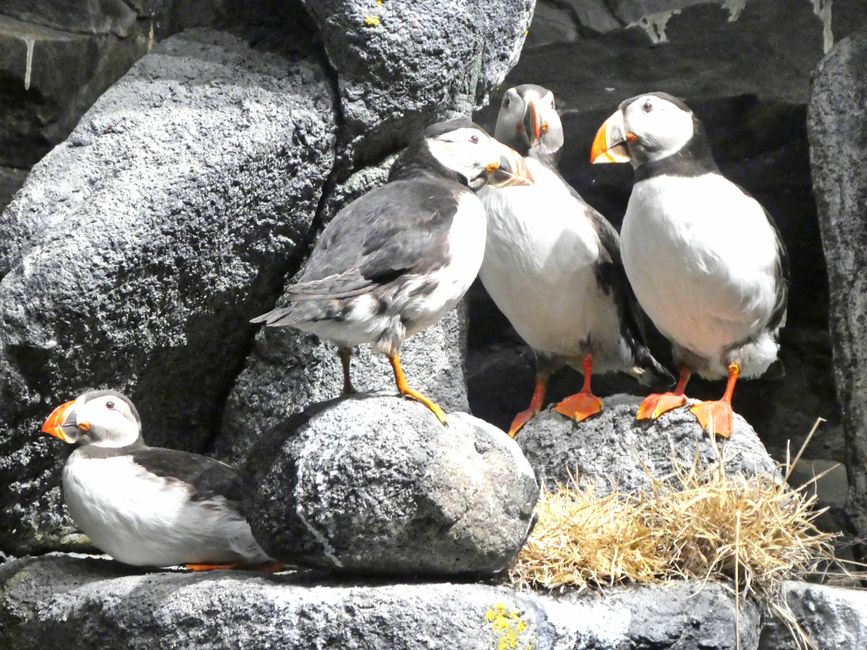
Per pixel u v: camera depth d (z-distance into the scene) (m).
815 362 9.88
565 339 7.99
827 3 9.60
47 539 7.41
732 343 7.43
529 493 5.93
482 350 10.30
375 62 7.68
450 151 6.39
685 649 6.03
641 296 7.46
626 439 7.22
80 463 6.44
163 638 5.79
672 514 6.50
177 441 7.99
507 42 8.56
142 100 7.69
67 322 6.90
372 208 5.93
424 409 5.81
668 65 9.84
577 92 9.96
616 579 6.27
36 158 10.30
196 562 6.48
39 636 6.41
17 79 10.06
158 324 7.39
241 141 7.46
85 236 6.94
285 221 7.77
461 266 5.94
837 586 7.77
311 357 7.82
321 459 5.65
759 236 7.14
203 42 8.07
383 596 5.41
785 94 9.57
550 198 7.63
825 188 8.80
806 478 9.68
